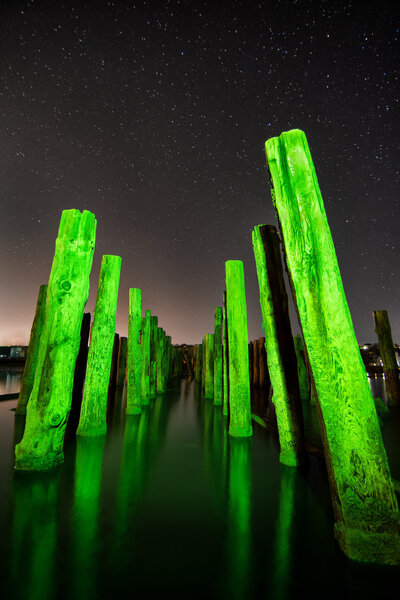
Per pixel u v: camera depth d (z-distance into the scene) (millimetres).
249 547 2377
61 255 4191
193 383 19078
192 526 2695
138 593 1892
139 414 8242
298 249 2570
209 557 2252
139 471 4098
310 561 2203
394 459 4727
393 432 6426
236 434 6023
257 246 4871
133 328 8469
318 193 2637
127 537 2500
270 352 4633
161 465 4355
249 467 4324
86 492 3371
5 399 10375
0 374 22500
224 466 4359
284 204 2691
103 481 3709
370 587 1958
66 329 4082
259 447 5359
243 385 6180
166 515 2893
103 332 6012
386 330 10352
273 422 6977
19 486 3463
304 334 2529
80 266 4230
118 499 3225
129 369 8328
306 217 2561
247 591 1919
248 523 2756
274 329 4586
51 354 4023
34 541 2418
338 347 2400
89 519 2783
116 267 6203
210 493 3430
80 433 5801
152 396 12125
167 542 2436
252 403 10578
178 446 5355
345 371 2369
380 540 2184
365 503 2256
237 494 3404
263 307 4719
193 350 25672
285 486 3646
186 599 1848
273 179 2818
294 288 2613
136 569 2111
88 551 2303
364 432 2307
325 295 2469
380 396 12344
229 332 6328
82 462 4348
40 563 2154
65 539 2455
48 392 3986
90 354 5977
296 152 2672
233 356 6234
